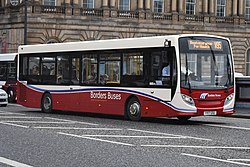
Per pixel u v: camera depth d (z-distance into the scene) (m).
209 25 71.50
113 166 12.87
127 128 22.14
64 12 63.62
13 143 16.91
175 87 23.77
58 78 30.23
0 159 13.84
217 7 73.12
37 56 31.78
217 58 24.66
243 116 30.52
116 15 66.25
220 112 24.44
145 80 25.12
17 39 62.53
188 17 70.25
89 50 28.17
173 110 23.89
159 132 20.64
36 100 31.89
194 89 23.84
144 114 25.20
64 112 32.50
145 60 25.12
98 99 27.55
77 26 64.19
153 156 14.40
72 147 16.06
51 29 62.97
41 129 21.27
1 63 48.00
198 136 19.39
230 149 15.94
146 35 67.81
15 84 46.34
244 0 74.38
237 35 73.38
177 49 23.78
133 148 15.91
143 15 67.56
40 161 13.54
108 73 27.03
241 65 73.88
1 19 64.25
